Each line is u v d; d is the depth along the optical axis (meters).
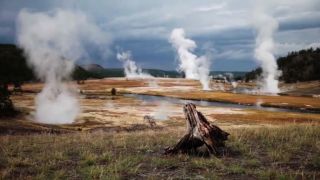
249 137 16.95
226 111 97.88
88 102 116.81
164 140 17.05
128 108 100.94
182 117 82.25
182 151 13.77
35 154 14.13
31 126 57.91
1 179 10.49
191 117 13.91
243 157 13.07
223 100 135.50
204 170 11.38
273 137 16.61
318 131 17.91
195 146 13.76
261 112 97.12
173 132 21.89
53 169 11.81
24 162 12.48
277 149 13.87
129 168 11.49
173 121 74.56
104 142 16.70
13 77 191.12
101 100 125.44
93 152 14.45
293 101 130.38
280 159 12.58
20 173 11.31
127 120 76.12
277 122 76.88
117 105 109.62
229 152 13.79
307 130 17.98
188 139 13.67
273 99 137.75
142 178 10.62
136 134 21.02
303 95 159.00
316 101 130.88
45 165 12.03
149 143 16.23
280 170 11.14
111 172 10.95
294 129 18.97
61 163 12.61
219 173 10.91
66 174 11.01
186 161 12.57
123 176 10.76
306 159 12.40
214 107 108.62
